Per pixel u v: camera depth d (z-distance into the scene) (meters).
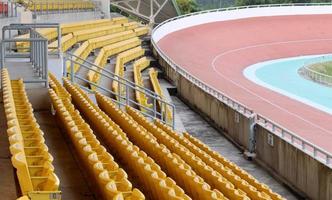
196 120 25.44
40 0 37.91
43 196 5.01
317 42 56.56
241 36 55.31
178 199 6.53
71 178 8.07
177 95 31.03
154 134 15.48
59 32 18.23
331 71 47.34
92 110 12.81
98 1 46.97
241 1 83.50
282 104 31.88
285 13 61.91
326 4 64.00
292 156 16.78
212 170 12.01
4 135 8.78
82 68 25.66
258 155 19.34
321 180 15.21
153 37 43.88
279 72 44.31
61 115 10.82
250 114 20.27
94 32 36.25
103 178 6.10
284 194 16.42
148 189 8.14
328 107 31.31
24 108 9.32
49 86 14.40
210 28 55.53
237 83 38.50
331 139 24.34
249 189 11.86
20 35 24.78
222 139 22.34
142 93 22.48
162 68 35.97
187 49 48.06
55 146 9.97
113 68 30.12
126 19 48.94
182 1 73.88
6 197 5.93
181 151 13.45
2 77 12.02
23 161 4.95
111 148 10.93
